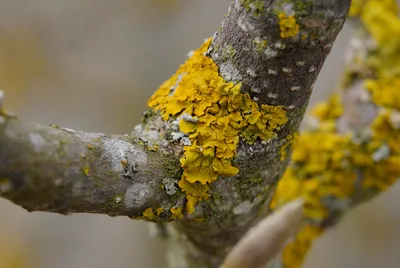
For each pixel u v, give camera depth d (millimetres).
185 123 356
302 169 431
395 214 784
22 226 805
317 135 434
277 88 352
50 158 322
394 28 439
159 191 349
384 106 428
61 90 792
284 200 428
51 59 789
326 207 427
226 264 357
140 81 801
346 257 784
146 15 809
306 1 338
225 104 356
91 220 823
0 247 788
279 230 356
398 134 425
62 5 785
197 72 360
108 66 803
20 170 317
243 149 357
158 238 415
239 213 368
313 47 344
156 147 353
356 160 425
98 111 795
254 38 348
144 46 807
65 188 327
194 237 391
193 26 812
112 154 340
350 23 448
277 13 341
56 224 814
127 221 818
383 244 782
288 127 358
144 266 786
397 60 437
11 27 775
